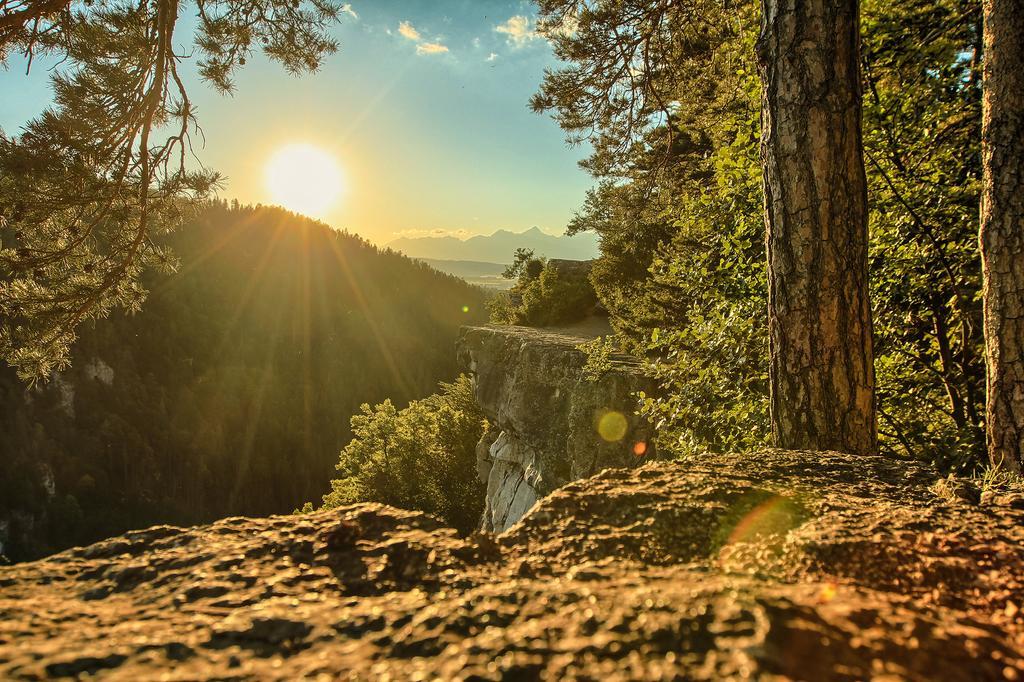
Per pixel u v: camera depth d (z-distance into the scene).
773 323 4.17
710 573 1.23
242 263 176.88
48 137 7.32
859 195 3.99
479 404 17.25
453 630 0.90
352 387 145.12
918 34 6.22
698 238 6.84
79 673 0.78
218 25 9.12
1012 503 1.97
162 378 133.88
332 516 1.54
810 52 3.96
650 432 9.91
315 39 9.36
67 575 1.22
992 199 4.38
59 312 7.99
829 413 3.90
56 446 113.44
